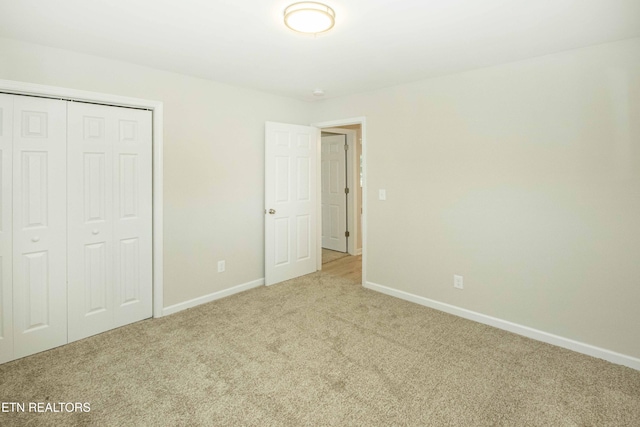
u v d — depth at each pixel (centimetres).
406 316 306
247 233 372
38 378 210
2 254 227
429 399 191
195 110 318
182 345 252
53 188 245
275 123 382
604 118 229
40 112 238
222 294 351
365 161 375
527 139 262
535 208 261
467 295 303
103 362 229
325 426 170
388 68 287
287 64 278
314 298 350
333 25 197
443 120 309
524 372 218
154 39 227
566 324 251
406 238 343
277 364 226
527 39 225
